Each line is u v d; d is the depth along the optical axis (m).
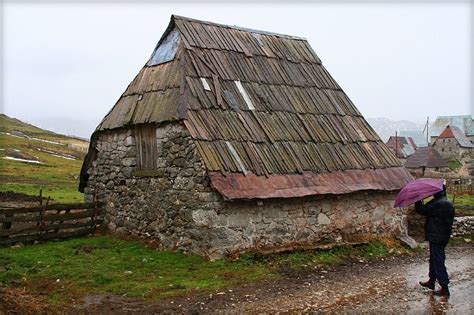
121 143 16.92
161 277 12.09
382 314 9.84
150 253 14.36
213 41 17.47
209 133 14.45
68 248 14.81
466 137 98.50
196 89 15.38
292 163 15.50
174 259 13.65
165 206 15.00
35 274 11.94
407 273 13.64
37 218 15.86
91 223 17.31
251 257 13.73
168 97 15.38
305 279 12.58
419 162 74.19
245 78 17.11
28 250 14.48
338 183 15.99
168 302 10.33
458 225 21.17
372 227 17.30
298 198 15.16
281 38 20.19
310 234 15.52
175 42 16.89
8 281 11.23
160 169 15.21
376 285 12.20
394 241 17.56
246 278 12.26
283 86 17.98
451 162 85.19
